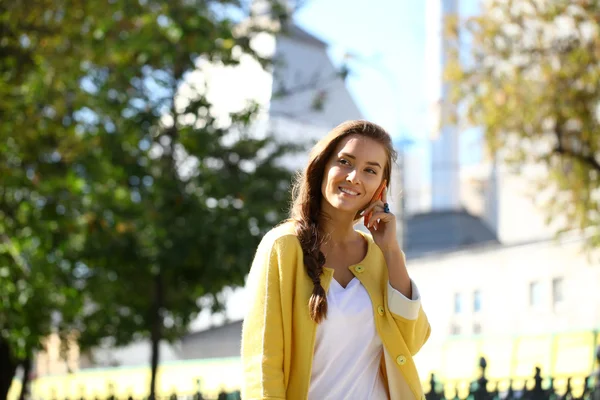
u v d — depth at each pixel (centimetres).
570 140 1797
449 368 1686
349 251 345
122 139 1812
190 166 1947
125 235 1808
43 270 1650
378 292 336
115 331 2019
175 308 2014
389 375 332
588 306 2645
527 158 1848
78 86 1592
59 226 1566
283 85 2108
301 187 348
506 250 2944
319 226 342
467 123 1867
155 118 1844
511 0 1778
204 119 1917
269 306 325
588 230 2158
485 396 830
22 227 1518
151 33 1698
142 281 1966
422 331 348
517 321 2870
